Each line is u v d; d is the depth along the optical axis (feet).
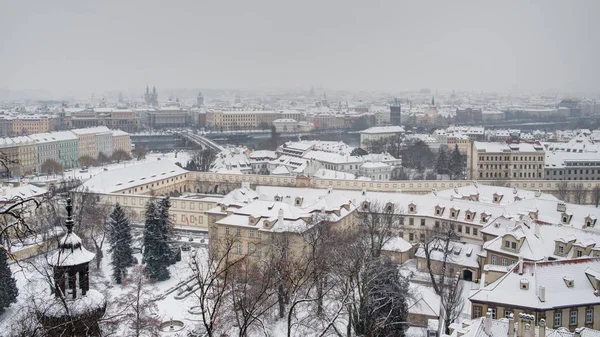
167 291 552.00
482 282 456.86
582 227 582.35
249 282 406.00
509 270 424.05
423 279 560.20
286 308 432.66
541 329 272.72
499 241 524.52
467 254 576.61
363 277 389.80
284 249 469.16
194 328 435.12
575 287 383.24
